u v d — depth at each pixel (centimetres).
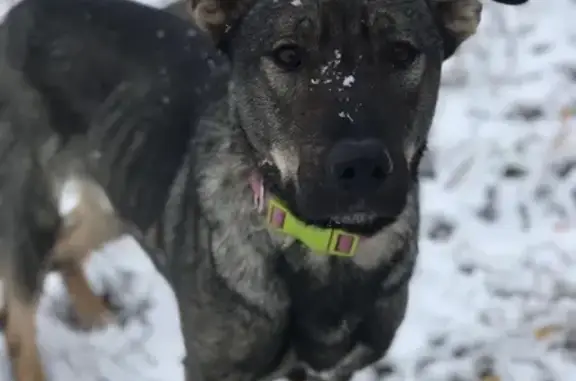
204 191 116
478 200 153
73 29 131
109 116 128
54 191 132
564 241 147
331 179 104
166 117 125
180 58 128
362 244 113
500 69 172
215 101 121
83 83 130
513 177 156
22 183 131
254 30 110
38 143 131
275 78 108
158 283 146
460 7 114
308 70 107
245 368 118
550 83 169
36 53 131
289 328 116
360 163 103
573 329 136
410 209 115
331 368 119
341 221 108
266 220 112
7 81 132
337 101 105
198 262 116
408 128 109
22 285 133
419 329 138
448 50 115
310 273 114
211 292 115
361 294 115
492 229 150
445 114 165
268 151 110
